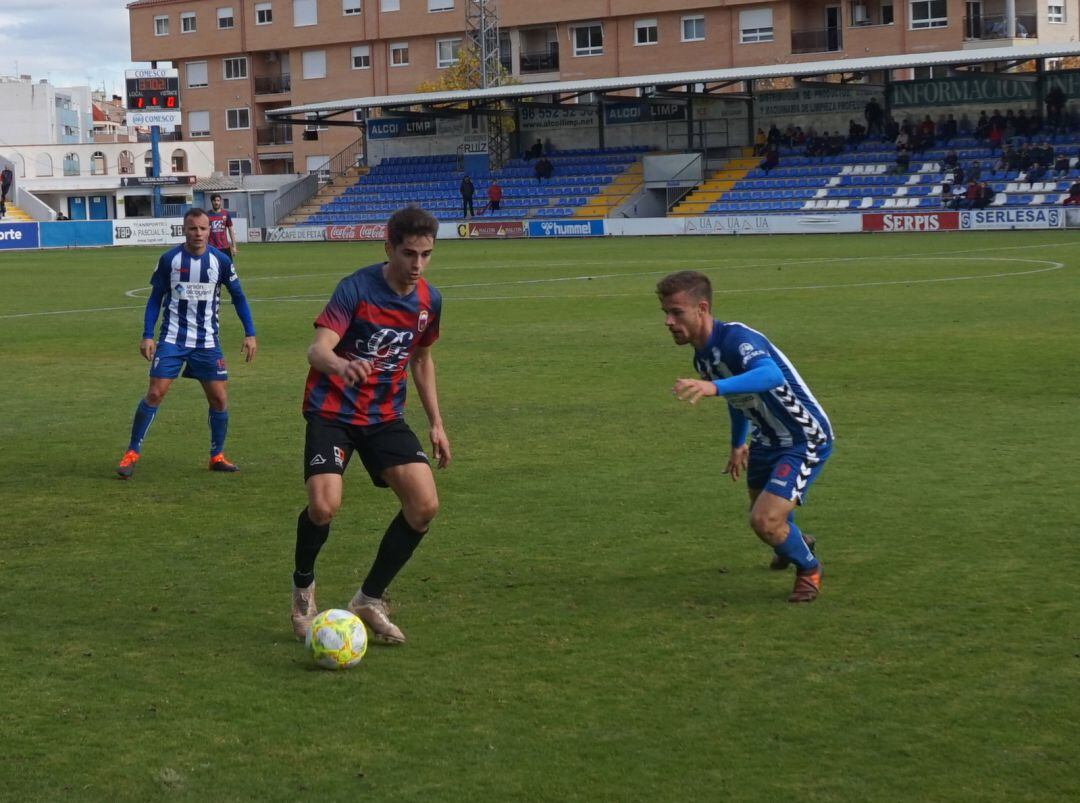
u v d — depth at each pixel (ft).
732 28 209.87
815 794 13.37
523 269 101.04
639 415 36.68
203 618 19.52
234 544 23.98
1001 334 52.65
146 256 138.72
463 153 194.70
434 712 15.70
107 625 19.25
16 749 14.82
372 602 18.22
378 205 191.52
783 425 19.61
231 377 46.26
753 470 20.49
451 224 166.61
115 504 27.50
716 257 108.78
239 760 14.43
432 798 13.42
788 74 158.30
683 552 22.59
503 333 57.77
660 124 185.98
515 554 22.65
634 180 177.37
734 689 16.21
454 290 81.87
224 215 105.09
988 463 29.17
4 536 24.84
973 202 140.46
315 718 15.58
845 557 21.97
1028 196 142.82
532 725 15.24
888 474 28.27
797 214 145.69
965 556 21.88
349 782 13.83
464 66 214.07
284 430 36.06
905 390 39.73
